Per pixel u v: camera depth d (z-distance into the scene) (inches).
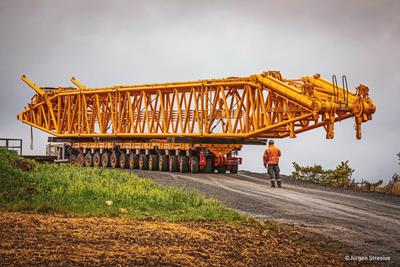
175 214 670.5
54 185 802.8
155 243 494.6
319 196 912.9
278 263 466.3
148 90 1608.0
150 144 1489.9
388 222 673.0
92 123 1836.9
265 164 1042.1
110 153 1679.4
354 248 537.6
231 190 944.3
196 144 1359.5
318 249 529.7
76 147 1813.5
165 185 971.3
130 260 428.1
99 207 689.6
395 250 532.4
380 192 1059.9
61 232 510.6
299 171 1258.6
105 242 482.6
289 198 866.8
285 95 1236.5
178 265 424.8
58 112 1931.6
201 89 1435.8
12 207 650.8
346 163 1229.7
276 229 604.4
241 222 630.5
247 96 1338.6
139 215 650.2
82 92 1831.9
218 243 517.0
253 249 506.3
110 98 1732.3
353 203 840.3
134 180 937.5
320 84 1302.9
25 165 982.4
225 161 1380.4
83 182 848.3
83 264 407.2
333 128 1179.3
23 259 410.0
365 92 1192.2
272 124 1301.7
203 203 748.6
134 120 1705.2
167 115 1583.4
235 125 1370.6
